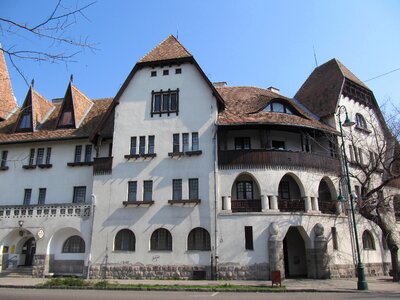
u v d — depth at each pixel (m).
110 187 27.86
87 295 15.65
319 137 30.56
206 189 26.30
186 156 27.42
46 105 36.66
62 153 31.62
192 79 29.52
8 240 29.59
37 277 26.39
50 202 30.31
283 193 28.47
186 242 25.45
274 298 14.47
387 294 16.36
